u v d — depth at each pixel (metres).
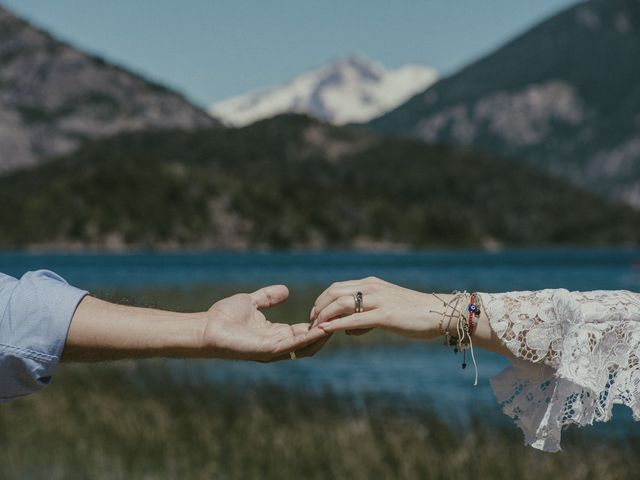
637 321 1.47
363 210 157.38
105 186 141.38
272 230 145.75
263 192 149.50
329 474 7.89
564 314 1.47
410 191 182.00
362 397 12.74
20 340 1.20
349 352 19.92
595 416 1.46
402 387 14.55
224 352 1.30
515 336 1.49
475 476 7.74
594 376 1.44
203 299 33.22
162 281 56.59
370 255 135.50
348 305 1.47
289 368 16.72
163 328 1.27
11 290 1.22
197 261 105.81
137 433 9.11
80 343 1.23
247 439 9.06
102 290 1.34
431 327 1.48
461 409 11.67
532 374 1.53
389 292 1.50
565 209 181.62
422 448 8.62
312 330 1.40
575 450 8.33
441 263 100.00
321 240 149.25
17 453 8.16
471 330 1.50
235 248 142.00
